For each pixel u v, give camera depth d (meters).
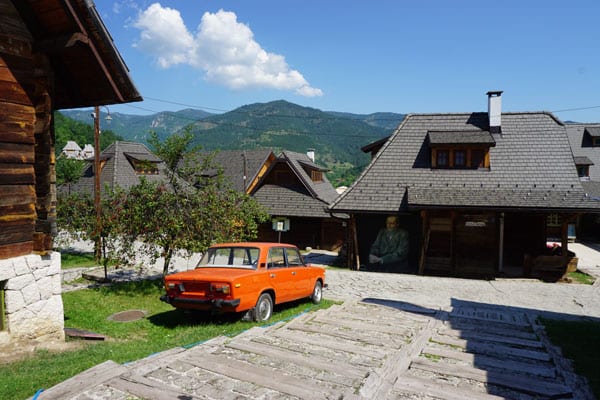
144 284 13.23
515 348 6.54
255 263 9.01
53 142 6.80
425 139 22.38
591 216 33.88
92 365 5.28
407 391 4.34
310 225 31.52
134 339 7.68
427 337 6.89
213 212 12.66
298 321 7.75
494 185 19.58
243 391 4.13
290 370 4.89
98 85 7.31
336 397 4.06
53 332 6.72
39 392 3.93
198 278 8.06
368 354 5.66
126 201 12.48
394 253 20.02
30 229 6.47
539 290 15.24
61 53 6.71
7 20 6.17
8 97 6.16
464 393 4.30
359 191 20.84
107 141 83.19
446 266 19.50
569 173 19.36
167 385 4.15
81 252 23.39
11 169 6.20
